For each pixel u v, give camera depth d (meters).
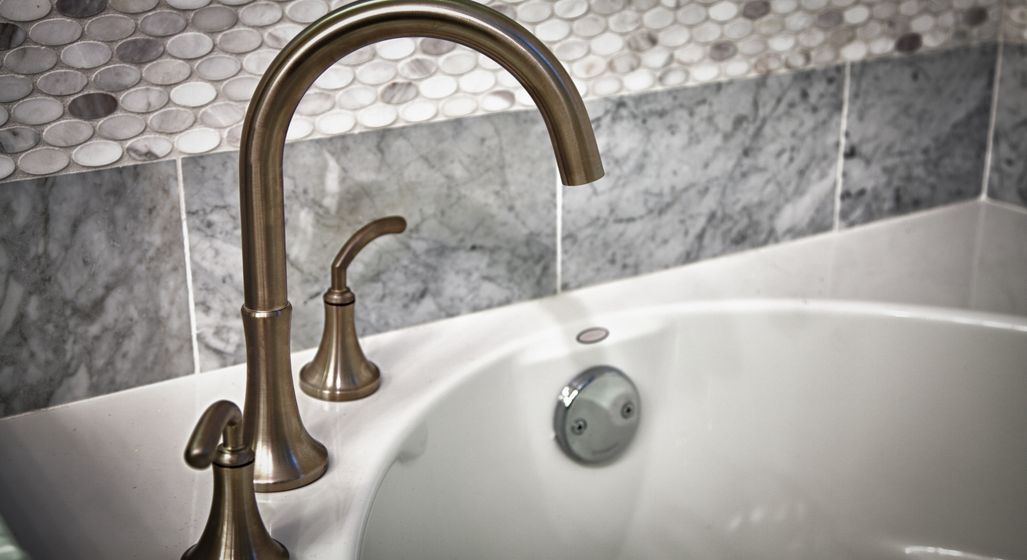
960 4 1.29
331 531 0.74
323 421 0.89
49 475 0.81
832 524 1.18
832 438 1.17
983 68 1.36
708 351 1.13
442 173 1.03
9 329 0.88
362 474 0.81
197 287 0.95
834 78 1.25
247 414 0.78
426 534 0.94
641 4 1.07
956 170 1.40
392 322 1.06
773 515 1.18
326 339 0.93
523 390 1.04
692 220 1.21
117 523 0.75
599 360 1.09
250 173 0.71
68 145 0.86
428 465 0.93
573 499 1.09
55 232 0.88
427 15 0.66
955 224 1.35
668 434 1.15
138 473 0.82
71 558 0.71
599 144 1.12
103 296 0.91
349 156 0.98
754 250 1.28
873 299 1.13
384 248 1.03
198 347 0.97
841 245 1.29
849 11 1.21
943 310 1.10
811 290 1.16
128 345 0.94
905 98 1.31
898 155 1.34
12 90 0.82
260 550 0.68
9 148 0.83
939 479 1.15
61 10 0.81
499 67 1.02
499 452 1.03
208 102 0.90
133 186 0.90
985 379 1.10
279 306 0.76
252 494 0.67
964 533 1.14
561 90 0.66
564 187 1.11
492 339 1.04
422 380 0.96
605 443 1.09
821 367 1.15
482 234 1.08
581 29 1.05
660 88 1.13
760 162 1.24
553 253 1.13
